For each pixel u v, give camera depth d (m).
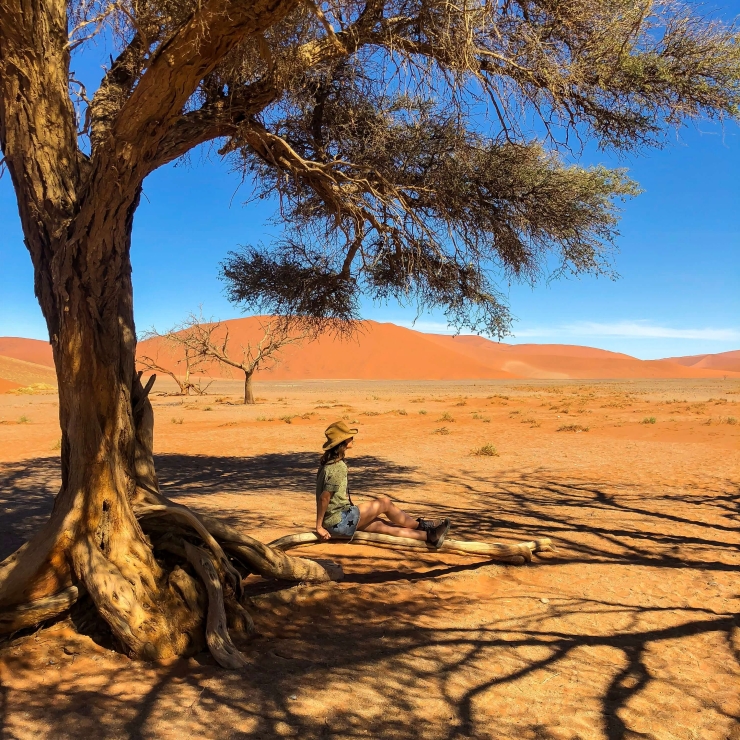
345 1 4.83
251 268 9.73
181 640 4.30
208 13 3.48
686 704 3.83
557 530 8.45
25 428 24.03
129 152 3.88
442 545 6.15
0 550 7.24
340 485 5.77
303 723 3.41
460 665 4.29
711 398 40.53
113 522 4.59
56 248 4.37
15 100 4.27
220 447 18.95
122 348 4.89
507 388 69.94
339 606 5.40
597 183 7.46
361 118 7.00
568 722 3.57
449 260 8.02
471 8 4.66
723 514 9.40
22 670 3.94
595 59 5.79
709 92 6.12
